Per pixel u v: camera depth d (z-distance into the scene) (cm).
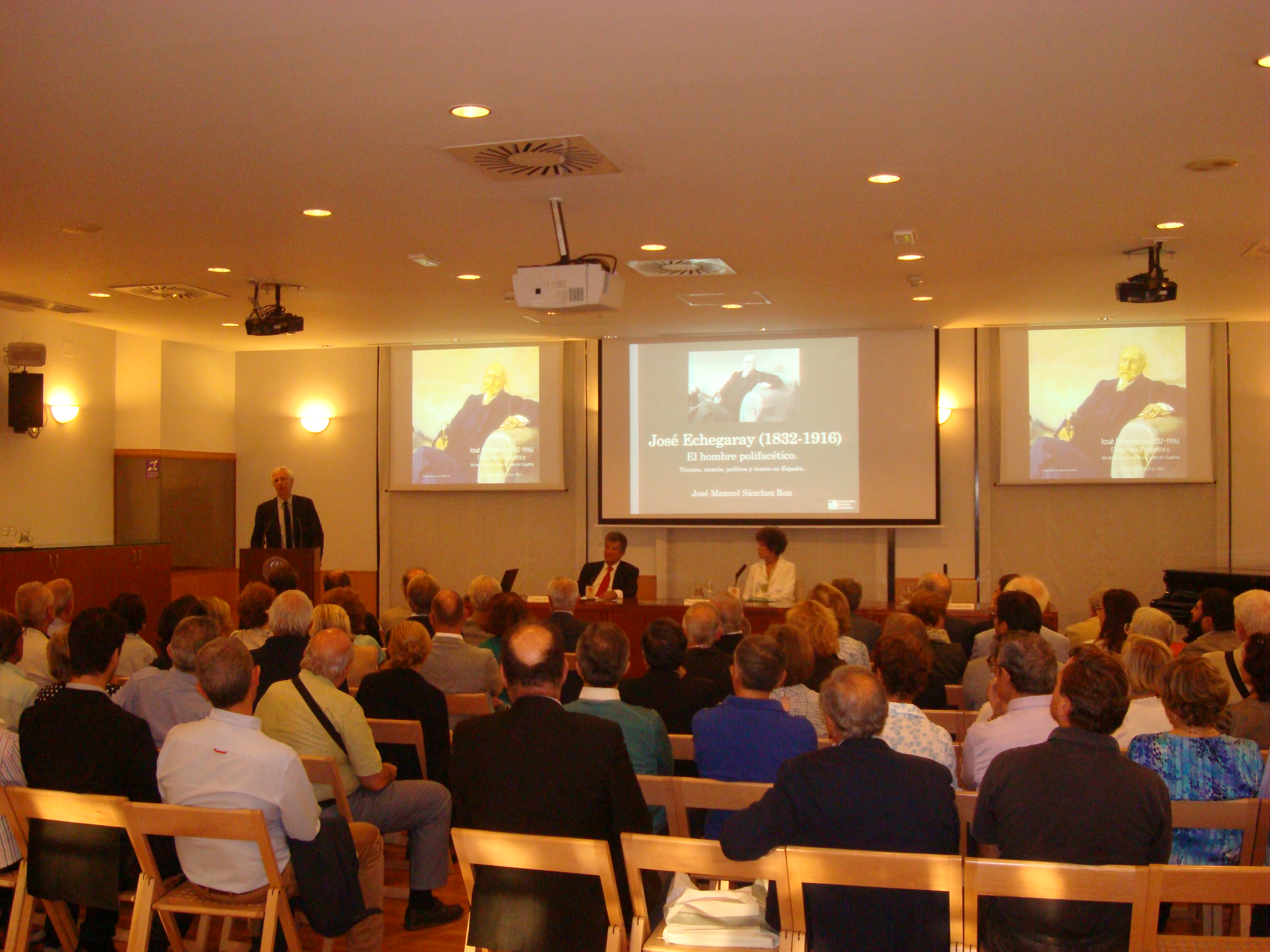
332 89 389
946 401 1012
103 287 776
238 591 1163
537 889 252
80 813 277
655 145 453
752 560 1052
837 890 231
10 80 381
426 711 399
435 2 319
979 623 712
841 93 393
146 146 456
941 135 441
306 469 1165
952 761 303
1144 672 357
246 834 267
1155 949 215
